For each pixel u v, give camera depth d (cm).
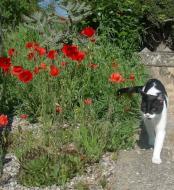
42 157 153
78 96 195
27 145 167
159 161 165
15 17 347
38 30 263
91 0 261
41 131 181
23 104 199
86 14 253
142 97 170
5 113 202
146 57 232
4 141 172
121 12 256
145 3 308
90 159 163
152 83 172
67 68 200
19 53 229
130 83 201
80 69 200
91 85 198
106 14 255
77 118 187
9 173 156
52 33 251
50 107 190
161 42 356
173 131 198
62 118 185
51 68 174
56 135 170
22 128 187
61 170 151
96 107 191
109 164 162
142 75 223
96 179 153
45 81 194
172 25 358
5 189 147
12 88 203
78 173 155
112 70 210
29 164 151
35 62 209
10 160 164
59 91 194
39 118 192
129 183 150
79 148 166
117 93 185
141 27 273
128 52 246
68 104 193
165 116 167
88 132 172
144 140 183
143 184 150
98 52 222
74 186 148
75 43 239
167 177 155
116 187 148
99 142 168
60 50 242
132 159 166
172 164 165
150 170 159
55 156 156
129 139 178
